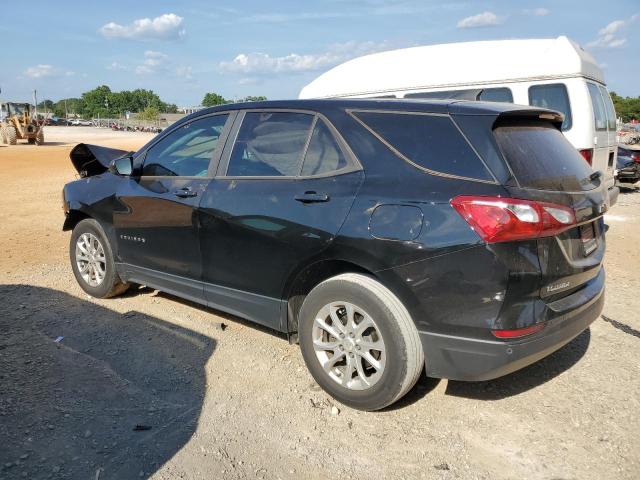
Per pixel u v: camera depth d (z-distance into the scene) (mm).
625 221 10336
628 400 3568
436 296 3029
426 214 3057
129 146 36000
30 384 3666
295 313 3854
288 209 3611
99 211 5113
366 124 3518
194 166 4398
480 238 2889
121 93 181625
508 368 2971
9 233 8586
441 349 3086
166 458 2951
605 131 9570
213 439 3129
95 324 4727
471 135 3127
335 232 3352
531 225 2859
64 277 6109
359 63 10984
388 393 3230
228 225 3949
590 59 9242
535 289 2930
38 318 4844
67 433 3137
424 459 2984
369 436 3186
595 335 4605
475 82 9383
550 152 3354
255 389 3686
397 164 3301
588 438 3170
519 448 3080
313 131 3729
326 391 3561
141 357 4109
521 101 8969
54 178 16875
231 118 4273
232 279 4023
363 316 3297
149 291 5633
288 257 3617
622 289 5883
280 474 2854
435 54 9844
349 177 3445
